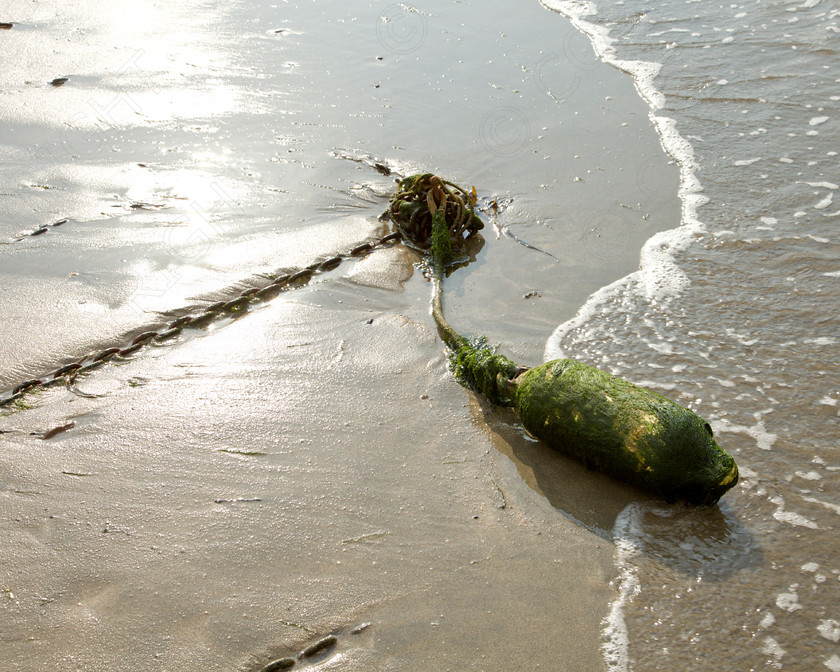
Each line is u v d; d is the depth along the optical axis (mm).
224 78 6199
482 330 4090
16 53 6488
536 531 3350
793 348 3934
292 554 3275
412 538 3324
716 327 4051
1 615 3131
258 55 6637
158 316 4082
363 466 3529
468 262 4488
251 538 3311
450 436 3643
